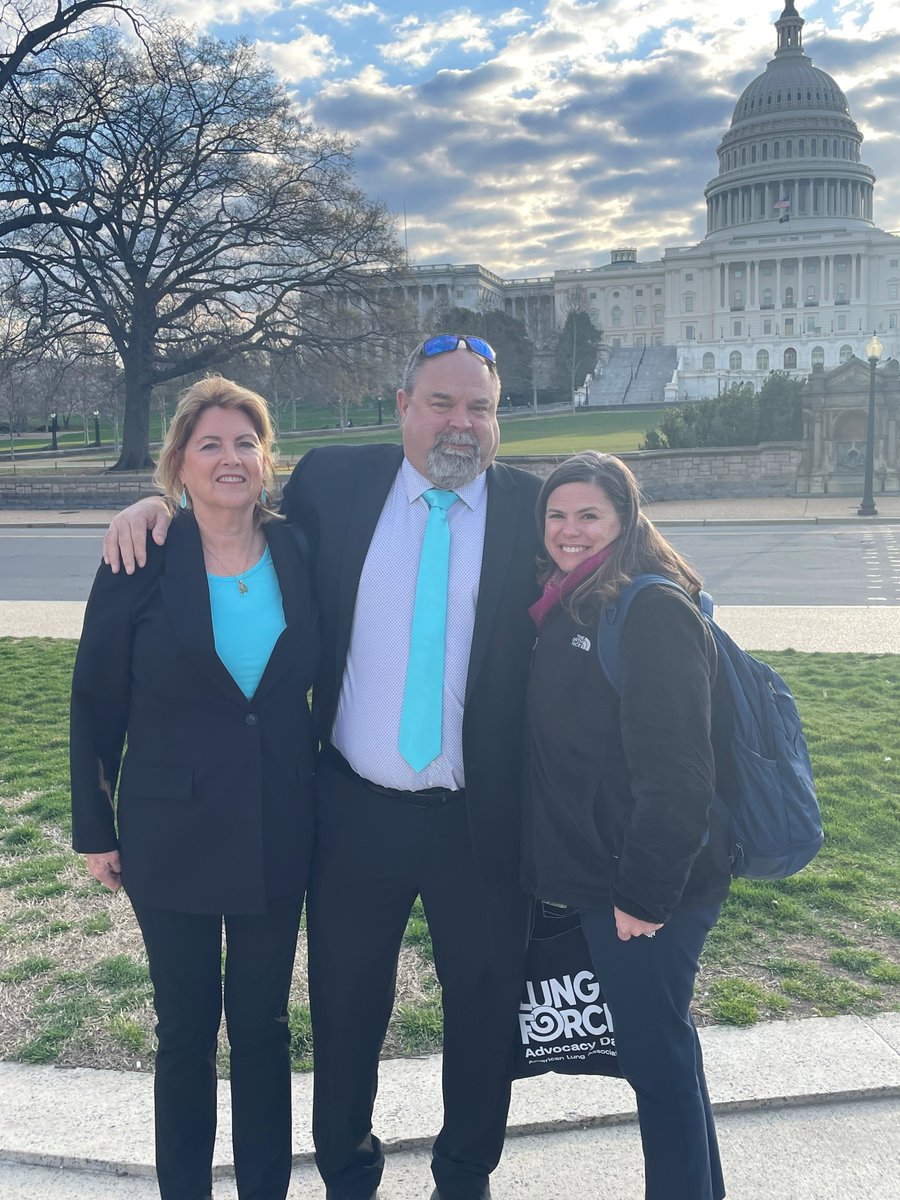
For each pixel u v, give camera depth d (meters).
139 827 2.67
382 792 2.78
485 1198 2.78
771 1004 3.72
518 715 2.76
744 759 2.55
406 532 2.82
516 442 51.69
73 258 33.69
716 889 2.53
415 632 2.72
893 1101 3.17
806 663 9.91
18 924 4.42
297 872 2.74
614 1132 3.08
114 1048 3.48
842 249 113.56
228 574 2.73
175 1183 2.71
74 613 13.34
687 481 30.22
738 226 123.81
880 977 3.90
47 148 29.83
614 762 2.49
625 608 2.45
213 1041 2.79
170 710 2.65
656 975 2.51
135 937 4.30
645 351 117.00
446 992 2.83
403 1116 3.13
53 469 43.12
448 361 2.72
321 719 2.90
